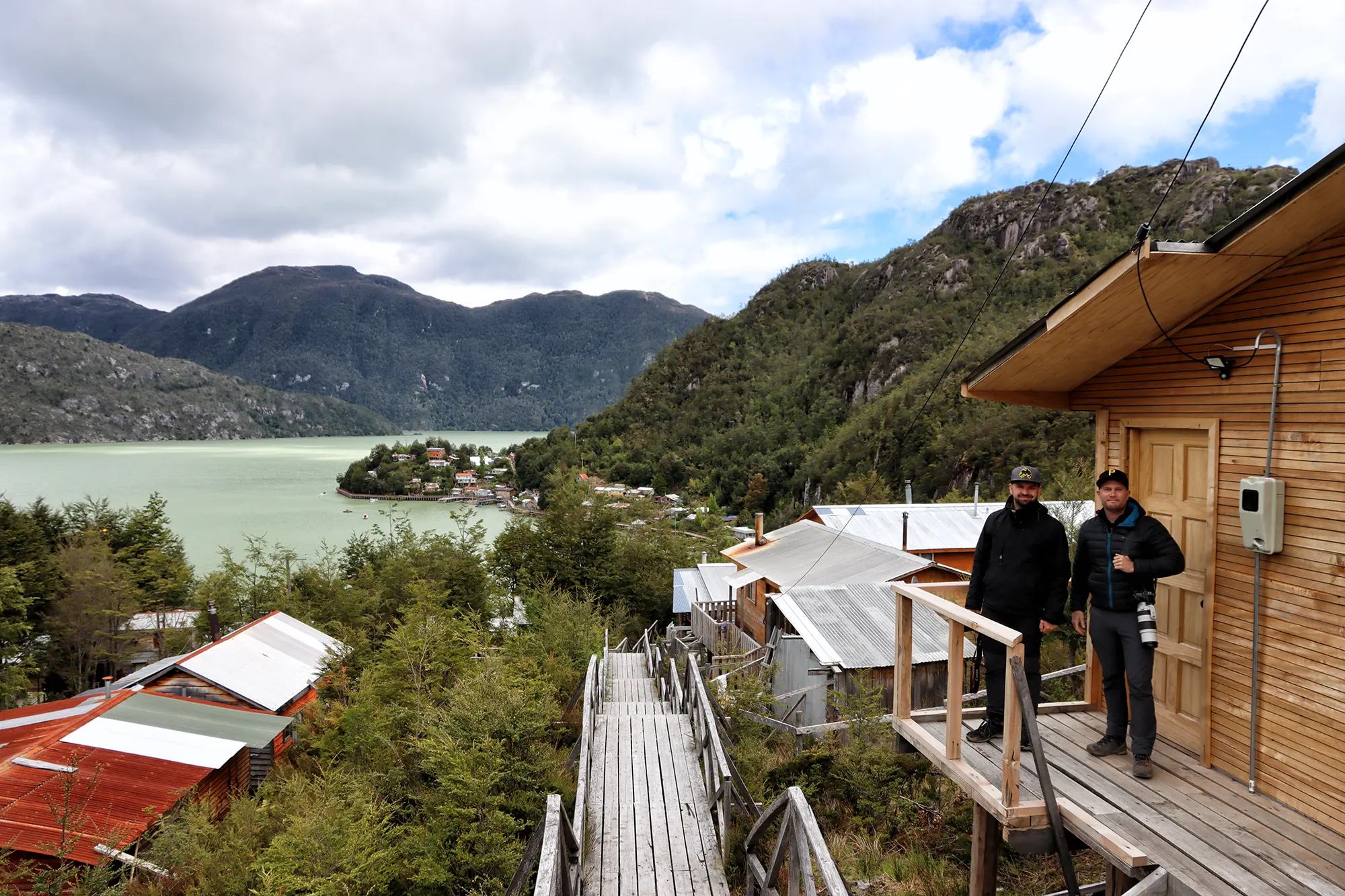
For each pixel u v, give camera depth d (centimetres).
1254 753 415
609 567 3291
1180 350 478
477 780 901
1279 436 405
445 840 895
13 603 2906
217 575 3750
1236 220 365
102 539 3759
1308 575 385
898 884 597
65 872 1079
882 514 2298
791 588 1404
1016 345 508
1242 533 419
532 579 3225
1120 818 384
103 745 1479
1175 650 487
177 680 1927
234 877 997
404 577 3291
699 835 597
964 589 559
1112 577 448
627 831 602
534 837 508
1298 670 390
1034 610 471
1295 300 393
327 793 1074
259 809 1174
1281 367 402
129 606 3400
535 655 1633
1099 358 533
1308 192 329
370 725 1325
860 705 938
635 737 839
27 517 3894
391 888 905
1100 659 467
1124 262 401
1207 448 466
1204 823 379
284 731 1858
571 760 1014
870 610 1307
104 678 3366
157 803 1300
